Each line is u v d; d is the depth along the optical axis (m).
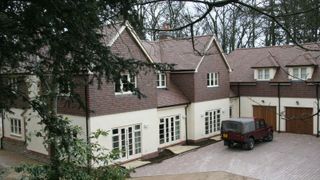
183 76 25.91
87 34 5.50
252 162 20.25
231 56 34.44
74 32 5.43
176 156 22.12
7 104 6.42
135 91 6.39
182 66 25.75
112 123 19.25
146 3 5.71
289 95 28.53
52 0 4.93
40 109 6.52
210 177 16.50
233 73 32.28
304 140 25.80
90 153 7.65
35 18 5.18
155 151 22.03
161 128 23.61
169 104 23.69
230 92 30.75
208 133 27.05
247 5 5.52
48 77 6.57
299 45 5.94
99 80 6.32
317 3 6.44
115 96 19.38
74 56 5.93
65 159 7.41
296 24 7.00
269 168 19.03
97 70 6.01
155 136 22.03
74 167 7.18
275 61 29.47
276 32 11.22
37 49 6.04
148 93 21.38
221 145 24.81
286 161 20.30
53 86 6.63
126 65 6.04
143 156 21.20
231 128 23.50
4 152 23.72
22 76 6.68
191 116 25.59
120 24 6.03
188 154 22.55
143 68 6.89
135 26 6.07
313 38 8.04
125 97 19.97
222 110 28.52
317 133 26.98
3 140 24.81
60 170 6.96
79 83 6.46
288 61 29.31
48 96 6.61
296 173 18.06
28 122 21.64
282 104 28.95
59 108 19.25
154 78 21.75
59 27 5.38
